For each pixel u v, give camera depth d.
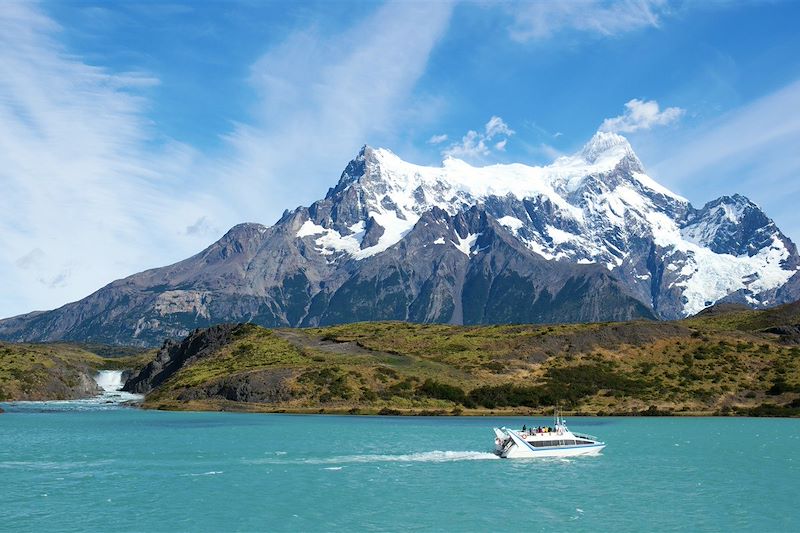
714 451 153.62
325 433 185.88
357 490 109.75
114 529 88.31
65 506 99.38
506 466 132.00
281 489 110.50
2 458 139.38
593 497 105.69
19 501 102.12
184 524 90.62
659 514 96.12
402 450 151.25
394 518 93.56
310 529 88.69
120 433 184.75
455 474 123.56
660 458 142.88
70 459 138.25
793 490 111.25
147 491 108.81
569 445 145.25
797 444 166.25
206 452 147.50
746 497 106.31
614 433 192.38
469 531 88.06
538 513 96.31
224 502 101.75
